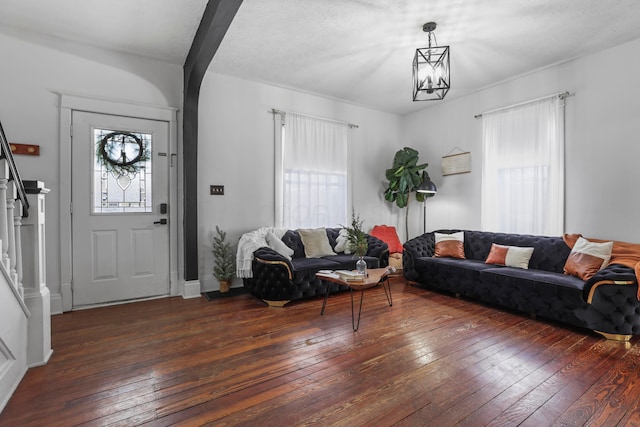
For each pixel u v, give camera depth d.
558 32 3.04
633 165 3.17
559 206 3.67
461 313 3.22
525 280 3.07
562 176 3.65
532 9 2.68
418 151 5.50
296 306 3.44
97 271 3.38
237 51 3.46
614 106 3.30
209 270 4.00
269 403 1.73
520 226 4.02
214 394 1.81
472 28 2.98
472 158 4.66
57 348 2.38
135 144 3.57
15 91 2.99
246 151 4.23
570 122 3.63
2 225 1.82
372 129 5.41
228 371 2.06
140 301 3.58
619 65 3.26
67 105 3.20
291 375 2.02
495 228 4.29
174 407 1.69
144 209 3.63
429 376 2.01
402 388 1.87
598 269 2.91
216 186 4.02
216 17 2.39
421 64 2.86
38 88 3.09
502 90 4.29
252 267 3.61
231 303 3.52
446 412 1.65
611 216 3.32
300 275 3.48
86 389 1.85
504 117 4.21
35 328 2.10
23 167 3.02
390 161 5.64
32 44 3.06
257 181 4.31
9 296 1.82
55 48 3.16
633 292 2.46
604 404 1.72
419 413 1.65
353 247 3.30
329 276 3.01
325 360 2.21
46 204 3.13
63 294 3.20
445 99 4.91
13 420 1.58
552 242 3.50
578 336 2.64
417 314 3.19
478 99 4.57
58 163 3.18
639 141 3.13
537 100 3.87
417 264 4.17
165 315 3.12
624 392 1.83
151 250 3.67
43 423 1.56
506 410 1.67
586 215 3.50
